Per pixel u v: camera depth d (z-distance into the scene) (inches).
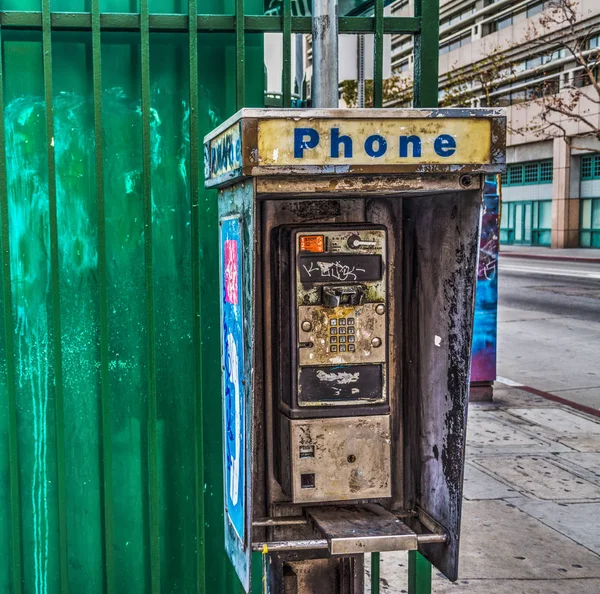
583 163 1120.2
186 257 110.5
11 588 110.8
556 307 532.1
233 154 78.0
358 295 87.4
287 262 87.9
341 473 88.6
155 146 108.3
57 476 107.2
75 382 109.1
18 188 105.6
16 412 107.6
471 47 1302.9
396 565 149.9
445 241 90.6
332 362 87.7
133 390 110.7
